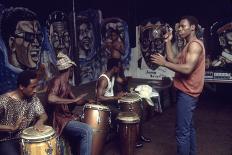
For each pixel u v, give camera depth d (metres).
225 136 5.18
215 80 7.41
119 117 4.09
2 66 5.18
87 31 7.32
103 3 7.72
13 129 2.94
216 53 7.33
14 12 5.35
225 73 7.29
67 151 3.57
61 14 6.40
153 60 3.38
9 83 5.32
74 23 6.70
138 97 4.50
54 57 6.24
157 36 7.90
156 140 5.04
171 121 6.03
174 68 3.29
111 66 4.35
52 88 3.49
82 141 3.46
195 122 5.94
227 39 7.17
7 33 5.24
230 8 7.05
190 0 7.42
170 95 7.10
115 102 4.70
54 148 2.93
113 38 8.07
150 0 7.86
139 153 4.54
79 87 6.71
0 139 3.04
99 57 7.82
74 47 6.78
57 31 6.32
